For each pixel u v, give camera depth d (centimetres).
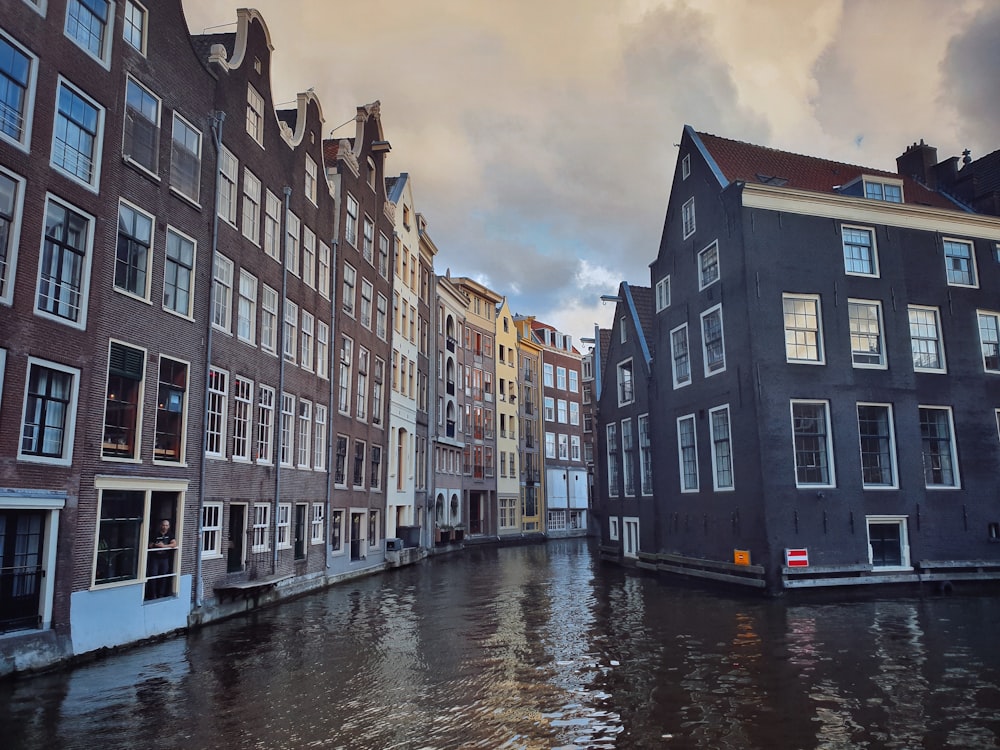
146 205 1426
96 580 1255
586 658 1176
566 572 2767
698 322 2345
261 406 1906
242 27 1869
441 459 4231
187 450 1527
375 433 2930
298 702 927
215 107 1698
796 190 2122
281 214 2080
